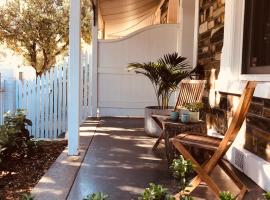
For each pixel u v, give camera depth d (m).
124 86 7.45
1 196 2.93
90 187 3.02
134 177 3.32
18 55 10.48
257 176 3.20
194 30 6.20
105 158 4.00
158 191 1.74
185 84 4.93
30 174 3.54
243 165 3.53
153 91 7.45
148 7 9.40
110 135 5.38
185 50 6.80
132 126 6.25
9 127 4.03
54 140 5.25
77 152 4.02
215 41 4.86
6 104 5.91
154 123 5.28
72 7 3.90
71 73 3.95
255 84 2.69
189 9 6.77
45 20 9.59
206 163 2.92
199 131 3.69
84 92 7.29
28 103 6.09
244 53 3.99
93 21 7.22
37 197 2.75
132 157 4.07
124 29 12.55
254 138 3.46
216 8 4.82
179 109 4.41
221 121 4.53
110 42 7.34
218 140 3.04
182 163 2.03
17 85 6.03
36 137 6.12
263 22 3.53
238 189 3.07
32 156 4.20
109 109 7.50
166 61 5.37
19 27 9.64
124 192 2.91
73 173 3.37
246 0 3.96
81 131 5.67
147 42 7.36
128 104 7.48
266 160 3.20
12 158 4.07
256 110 3.41
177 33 7.32
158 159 4.00
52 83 6.15
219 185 3.17
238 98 3.90
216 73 4.80
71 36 3.93
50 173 3.36
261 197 2.88
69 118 4.00
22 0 9.66
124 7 8.48
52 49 9.89
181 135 3.18
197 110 3.92
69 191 2.90
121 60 7.39
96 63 7.33
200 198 2.82
